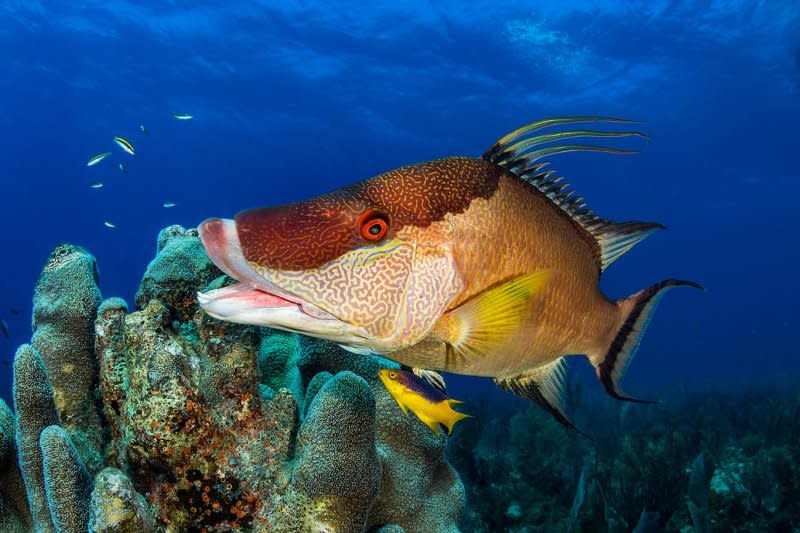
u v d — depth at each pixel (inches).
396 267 21.0
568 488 78.7
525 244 23.4
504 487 81.7
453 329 22.1
